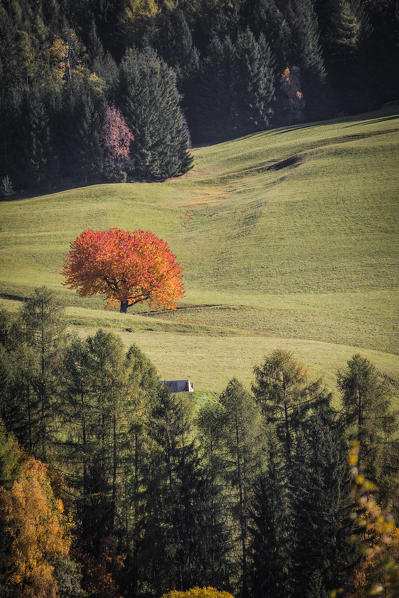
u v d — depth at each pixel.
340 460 79.62
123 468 93.56
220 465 90.00
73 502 88.81
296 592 74.62
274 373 105.31
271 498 82.75
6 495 77.50
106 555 82.19
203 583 80.88
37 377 100.38
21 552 73.94
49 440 95.75
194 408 115.25
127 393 95.44
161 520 83.50
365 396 96.31
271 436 94.31
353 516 21.06
